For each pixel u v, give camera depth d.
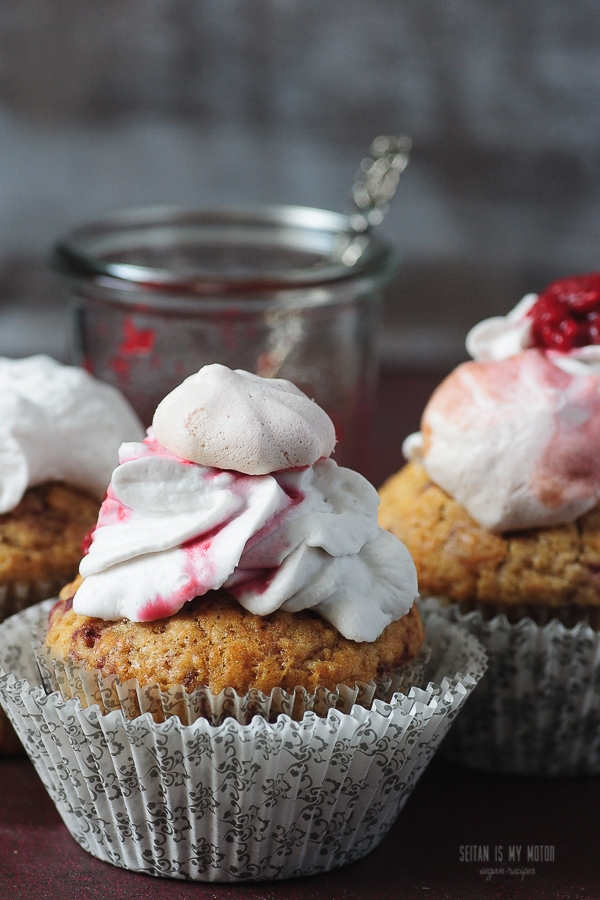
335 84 0.69
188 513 0.34
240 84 0.69
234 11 0.67
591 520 0.38
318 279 0.43
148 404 0.44
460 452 0.38
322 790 0.34
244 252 0.48
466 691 0.35
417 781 0.37
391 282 0.73
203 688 0.34
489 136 0.71
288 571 0.34
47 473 0.39
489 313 0.74
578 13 0.68
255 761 0.34
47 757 0.35
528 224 0.72
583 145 0.71
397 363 0.73
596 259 0.73
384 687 0.35
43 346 0.72
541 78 0.69
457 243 0.73
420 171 0.71
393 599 0.35
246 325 0.43
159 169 0.70
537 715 0.38
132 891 0.35
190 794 0.34
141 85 0.68
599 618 0.38
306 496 0.35
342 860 0.36
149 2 0.67
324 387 0.45
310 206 0.71
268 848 0.35
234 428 0.34
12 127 0.68
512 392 0.38
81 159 0.69
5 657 0.36
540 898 0.35
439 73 0.69
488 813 0.37
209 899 0.35
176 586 0.34
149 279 0.43
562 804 0.38
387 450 0.56
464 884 0.35
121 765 0.34
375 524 0.35
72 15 0.67
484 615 0.38
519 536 0.38
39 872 0.35
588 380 0.38
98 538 0.35
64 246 0.45
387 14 0.68
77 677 0.34
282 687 0.34
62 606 0.36
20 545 0.38
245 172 0.70
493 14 0.68
